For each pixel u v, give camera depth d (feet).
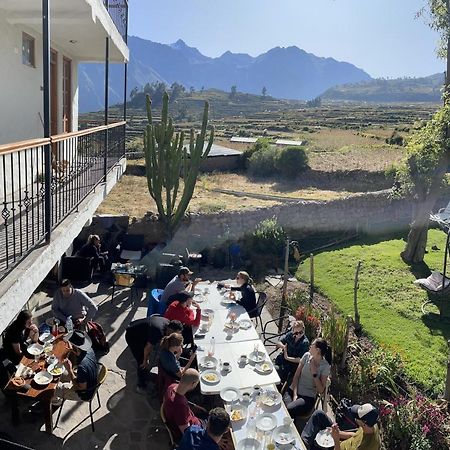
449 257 44.47
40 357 20.59
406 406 20.89
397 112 316.19
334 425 15.99
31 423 19.99
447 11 40.96
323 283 37.17
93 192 27.09
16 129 28.04
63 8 25.27
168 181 39.52
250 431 16.38
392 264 41.88
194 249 41.57
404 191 43.93
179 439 17.06
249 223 45.21
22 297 15.15
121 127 43.16
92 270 34.58
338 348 25.23
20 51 28.27
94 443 19.20
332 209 49.52
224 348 21.99
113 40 34.22
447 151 40.01
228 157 83.46
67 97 41.06
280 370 22.53
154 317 22.91
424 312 32.81
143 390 22.76
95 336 25.16
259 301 28.32
